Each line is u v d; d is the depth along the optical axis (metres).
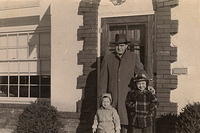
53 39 7.56
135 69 6.03
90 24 7.16
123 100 5.98
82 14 7.27
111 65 6.09
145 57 6.70
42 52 8.46
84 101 7.21
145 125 5.81
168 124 6.42
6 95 8.82
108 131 5.87
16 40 8.78
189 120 5.77
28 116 7.34
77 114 7.25
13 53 8.81
